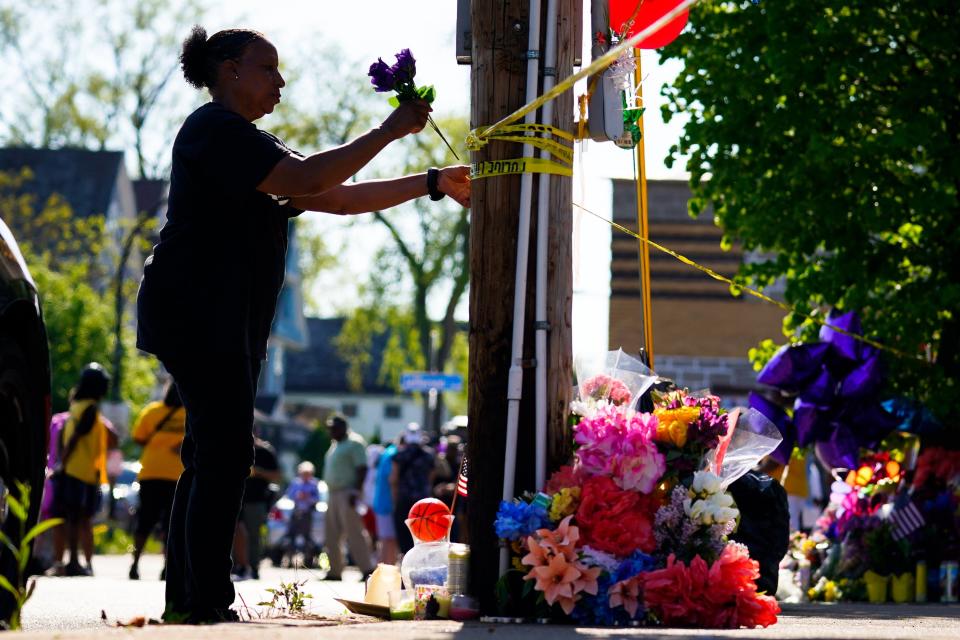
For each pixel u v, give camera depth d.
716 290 32.78
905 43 16.70
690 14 17.28
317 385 119.81
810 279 17.25
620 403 8.41
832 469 16.11
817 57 16.42
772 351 18.11
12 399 6.71
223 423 7.39
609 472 7.63
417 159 54.22
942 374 16.50
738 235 17.97
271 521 39.56
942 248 16.98
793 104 16.78
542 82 7.92
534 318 7.89
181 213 7.45
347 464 22.33
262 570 27.86
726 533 7.77
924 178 16.95
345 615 8.31
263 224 7.54
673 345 32.69
